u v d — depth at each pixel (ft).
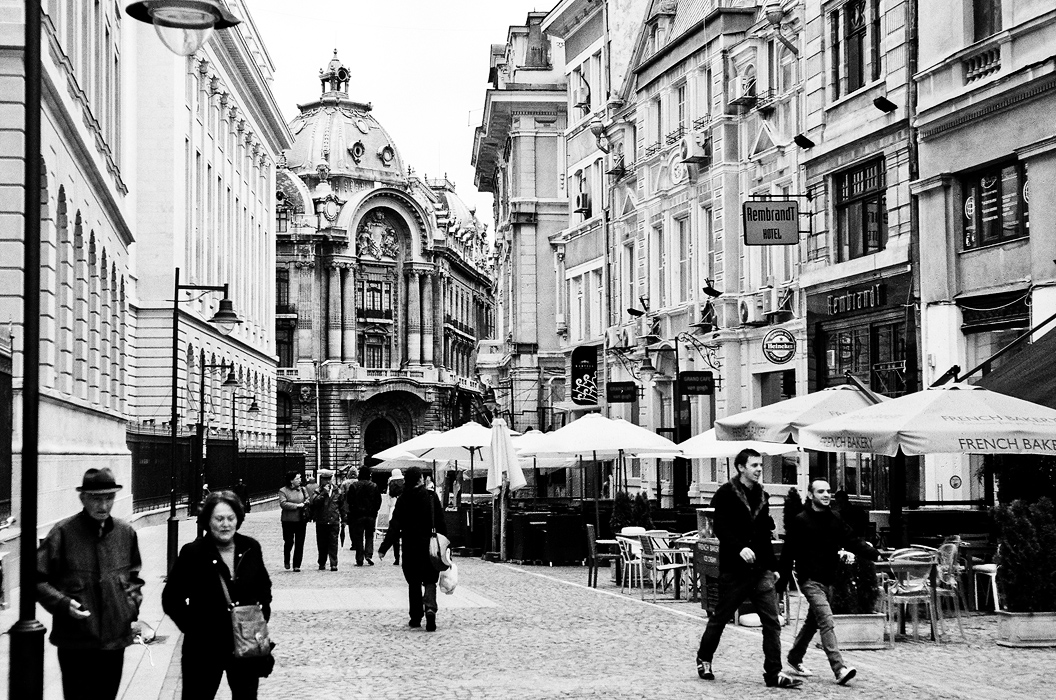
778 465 120.26
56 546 33.99
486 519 129.80
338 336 481.05
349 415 480.64
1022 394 68.85
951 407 63.10
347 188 510.17
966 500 88.12
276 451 331.57
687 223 144.15
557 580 95.04
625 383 146.72
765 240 109.09
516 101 237.45
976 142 88.84
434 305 519.19
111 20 145.59
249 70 276.82
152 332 203.10
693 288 139.64
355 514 116.16
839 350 107.76
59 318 108.99
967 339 90.79
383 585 93.45
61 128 102.22
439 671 50.80
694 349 139.44
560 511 125.49
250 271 306.55
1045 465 74.33
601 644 58.23
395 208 499.51
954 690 45.19
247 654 33.88
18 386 88.07
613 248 173.58
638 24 184.65
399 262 505.25
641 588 81.46
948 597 66.13
